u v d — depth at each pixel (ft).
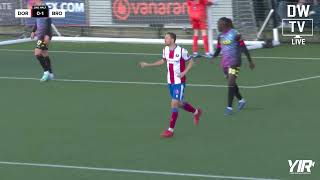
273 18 253.44
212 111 151.43
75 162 116.37
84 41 266.36
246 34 252.01
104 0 271.28
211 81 185.26
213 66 207.92
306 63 207.62
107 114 151.33
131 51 241.35
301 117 143.64
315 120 140.77
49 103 164.35
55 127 141.28
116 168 112.27
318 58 215.92
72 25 276.21
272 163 112.78
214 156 117.60
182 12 260.01
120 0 268.82
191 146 124.26
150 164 114.01
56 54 238.68
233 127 137.39
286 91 169.27
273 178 105.09
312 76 186.91
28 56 236.63
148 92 173.47
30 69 211.82
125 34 271.90
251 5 250.37
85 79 193.06
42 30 188.96
